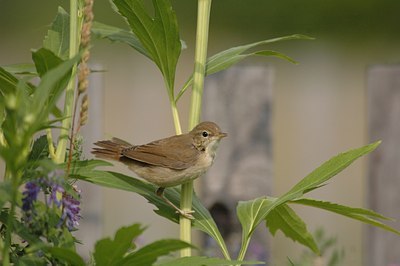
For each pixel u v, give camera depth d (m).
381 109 11.91
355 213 7.61
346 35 17.83
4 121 6.44
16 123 5.64
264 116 12.00
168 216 7.73
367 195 12.04
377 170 11.98
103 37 8.24
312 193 12.80
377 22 18.53
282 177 12.54
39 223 6.09
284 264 12.00
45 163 5.68
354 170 12.77
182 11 19.75
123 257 6.05
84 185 11.73
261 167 12.00
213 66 7.95
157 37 7.44
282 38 8.06
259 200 8.07
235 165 12.03
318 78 12.84
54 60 6.22
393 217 11.95
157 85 12.34
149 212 12.37
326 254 12.38
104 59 12.30
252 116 12.00
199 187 12.31
